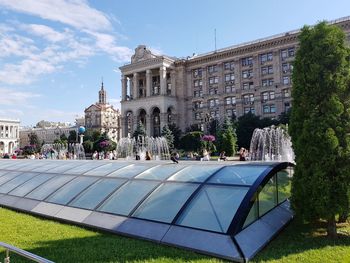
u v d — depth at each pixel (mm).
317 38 8859
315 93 8656
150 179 11211
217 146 56938
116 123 166375
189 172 10977
